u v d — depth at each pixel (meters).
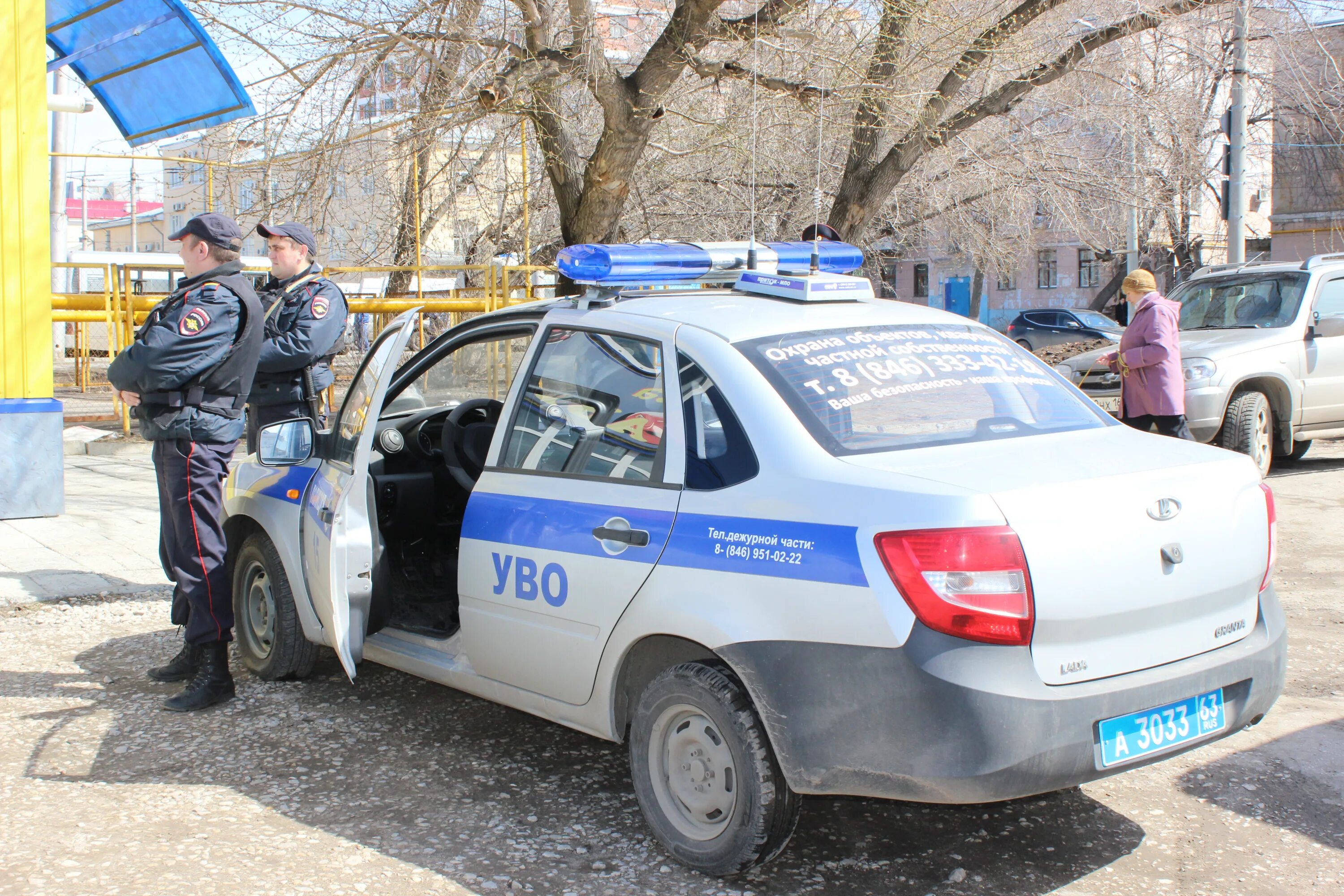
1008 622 2.86
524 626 3.82
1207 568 3.21
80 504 8.94
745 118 10.88
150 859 3.48
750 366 3.46
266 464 4.61
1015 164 15.12
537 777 4.13
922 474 3.06
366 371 4.64
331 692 5.04
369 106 10.30
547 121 10.13
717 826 3.35
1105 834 3.67
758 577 3.15
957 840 3.63
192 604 4.74
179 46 9.25
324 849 3.56
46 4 8.49
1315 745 4.38
